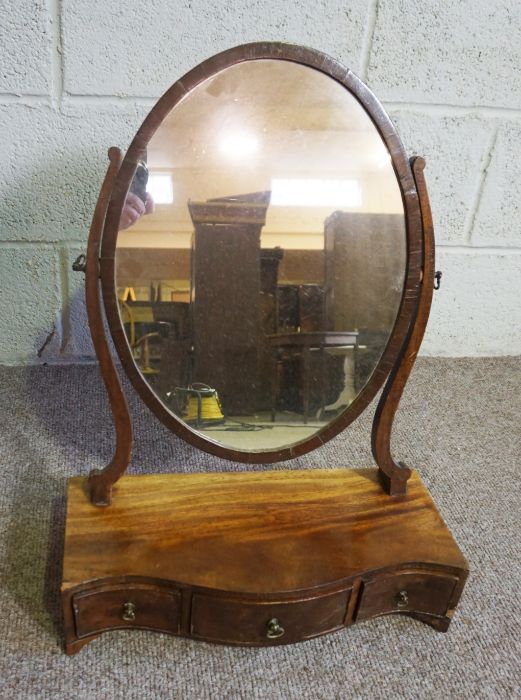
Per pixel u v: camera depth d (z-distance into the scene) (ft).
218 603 2.46
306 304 2.53
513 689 2.54
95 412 3.98
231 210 2.37
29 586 2.78
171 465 3.54
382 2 3.59
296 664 2.60
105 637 2.63
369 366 2.66
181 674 2.51
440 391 4.58
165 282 2.42
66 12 3.37
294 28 3.63
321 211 2.41
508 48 3.84
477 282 4.74
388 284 2.53
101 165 3.88
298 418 2.73
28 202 3.91
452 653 2.68
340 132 2.34
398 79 3.88
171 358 2.54
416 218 2.40
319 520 2.78
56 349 4.43
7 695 2.36
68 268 4.16
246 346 2.56
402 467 2.90
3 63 3.46
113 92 3.66
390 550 2.64
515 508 3.50
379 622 2.81
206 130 2.27
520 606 2.90
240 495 2.89
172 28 3.51
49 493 3.30
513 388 4.69
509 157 4.23
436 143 4.13
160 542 2.59
